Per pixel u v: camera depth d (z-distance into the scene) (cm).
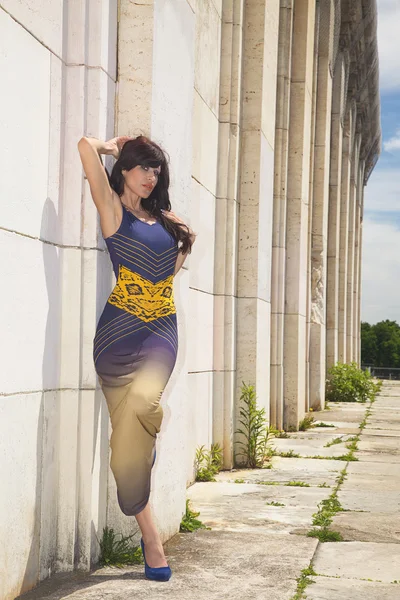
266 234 904
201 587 388
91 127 412
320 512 589
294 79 1238
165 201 411
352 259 3020
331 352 2117
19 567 357
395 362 12288
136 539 449
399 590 395
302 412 1273
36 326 372
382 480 748
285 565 437
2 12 332
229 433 810
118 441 385
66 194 405
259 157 848
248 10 858
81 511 404
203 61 740
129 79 446
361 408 1734
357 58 2461
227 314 809
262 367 889
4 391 337
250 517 567
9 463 343
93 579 392
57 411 401
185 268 527
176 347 401
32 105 364
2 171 334
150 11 445
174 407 505
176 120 504
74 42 407
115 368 384
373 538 510
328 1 1616
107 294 429
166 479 489
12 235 344
